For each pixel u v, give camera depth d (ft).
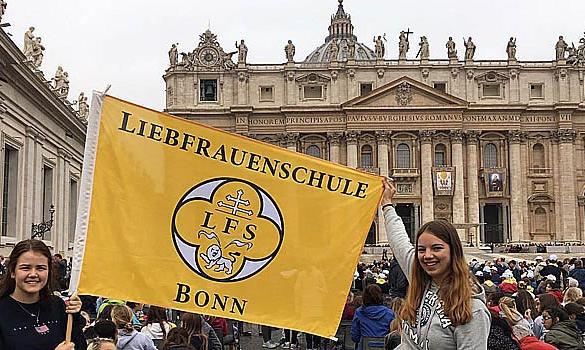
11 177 142.41
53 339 21.18
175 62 329.72
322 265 27.35
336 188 27.73
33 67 148.05
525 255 276.82
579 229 328.08
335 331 27.12
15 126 139.23
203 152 27.04
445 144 325.42
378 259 279.08
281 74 330.34
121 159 26.21
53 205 172.96
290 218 27.48
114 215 25.93
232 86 329.93
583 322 46.80
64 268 86.43
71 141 196.65
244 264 27.04
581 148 330.13
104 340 34.60
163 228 26.40
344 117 325.01
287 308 27.09
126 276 25.80
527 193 328.08
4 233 140.56
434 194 321.52
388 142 324.39
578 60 331.57
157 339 50.90
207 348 44.50
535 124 329.11
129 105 26.50
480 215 327.47
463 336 18.45
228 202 27.20
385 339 42.73
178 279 26.35
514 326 34.68
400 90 321.52
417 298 19.86
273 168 27.55
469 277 19.22
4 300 21.20
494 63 329.72
